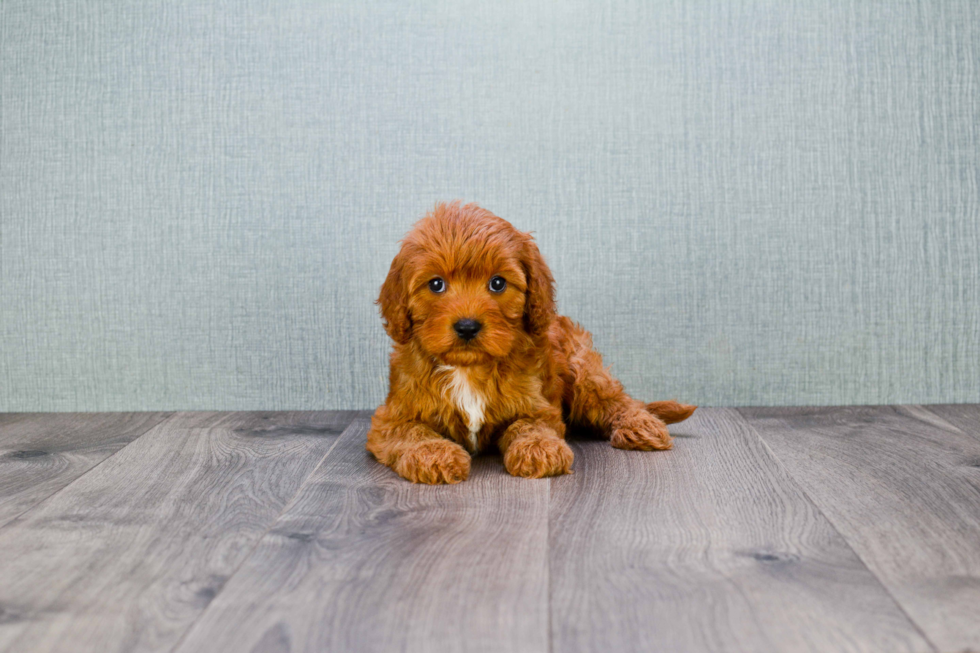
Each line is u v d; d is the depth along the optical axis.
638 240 2.87
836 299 2.89
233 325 2.92
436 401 2.12
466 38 2.83
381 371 2.92
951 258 2.88
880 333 2.90
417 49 2.83
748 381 2.92
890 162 2.85
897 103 2.83
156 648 1.18
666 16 2.82
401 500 1.85
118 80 2.87
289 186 2.87
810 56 2.82
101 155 2.89
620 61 2.83
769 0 2.81
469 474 2.05
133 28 2.85
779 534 1.61
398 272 2.10
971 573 1.42
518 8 2.82
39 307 2.93
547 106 2.84
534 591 1.35
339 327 2.91
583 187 2.86
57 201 2.91
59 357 2.95
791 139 2.84
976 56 2.81
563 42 2.83
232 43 2.84
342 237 2.88
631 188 2.86
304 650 1.17
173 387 2.95
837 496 1.85
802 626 1.23
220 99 2.86
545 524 1.67
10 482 2.03
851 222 2.86
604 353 2.90
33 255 2.92
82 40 2.86
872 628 1.22
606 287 2.88
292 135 2.86
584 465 2.13
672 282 2.88
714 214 2.86
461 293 1.98
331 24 2.83
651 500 1.83
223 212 2.89
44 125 2.89
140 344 2.93
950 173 2.85
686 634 1.21
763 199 2.86
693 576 1.41
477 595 1.34
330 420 2.77
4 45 2.87
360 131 2.86
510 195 2.87
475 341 1.94
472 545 1.56
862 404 2.92
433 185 2.87
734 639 1.19
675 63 2.83
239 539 1.61
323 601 1.32
